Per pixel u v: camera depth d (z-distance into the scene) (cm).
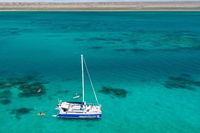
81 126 2938
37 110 3281
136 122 3017
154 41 8231
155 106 3438
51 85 4200
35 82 4325
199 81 4422
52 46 7394
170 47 7294
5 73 4784
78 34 9725
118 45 7600
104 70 5088
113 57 6156
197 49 7006
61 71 5006
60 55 6334
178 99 3656
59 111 3184
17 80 4403
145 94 3844
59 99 3622
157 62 5669
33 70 5031
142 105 3466
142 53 6569
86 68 5219
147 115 3186
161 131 2819
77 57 6153
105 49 7038
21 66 5291
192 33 10069
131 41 8244
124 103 3528
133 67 5291
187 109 3344
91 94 3850
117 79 4534
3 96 3678
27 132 2783
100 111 3095
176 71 4994
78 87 4125
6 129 2830
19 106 3378
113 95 3812
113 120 3069
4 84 4178
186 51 6769
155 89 4041
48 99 3619
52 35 9388
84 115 3047
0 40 8156
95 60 5875
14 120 3025
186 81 4419
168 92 3922
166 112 3262
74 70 5088
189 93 3881
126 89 4050
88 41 8231
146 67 5284
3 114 3148
